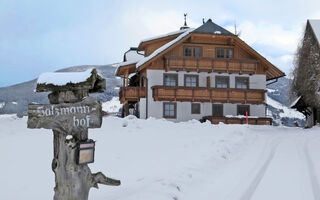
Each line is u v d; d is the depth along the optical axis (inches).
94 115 129.1
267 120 1011.9
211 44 1081.4
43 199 196.2
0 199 193.6
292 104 1199.6
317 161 342.3
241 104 1074.1
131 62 1125.7
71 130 126.8
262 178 265.4
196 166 292.7
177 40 1029.2
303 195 217.0
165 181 226.4
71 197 124.4
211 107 1047.0
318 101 1032.8
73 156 126.0
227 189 229.8
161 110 1016.2
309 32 1127.6
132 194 198.4
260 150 434.9
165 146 418.9
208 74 1068.5
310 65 1079.6
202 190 225.1
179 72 1048.2
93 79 126.4
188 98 1004.6
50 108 126.4
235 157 376.2
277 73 1153.4
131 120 666.2
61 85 125.8
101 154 349.7
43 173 260.4
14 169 268.8
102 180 136.9
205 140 473.1
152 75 1029.2
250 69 1075.3
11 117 586.9
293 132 771.4
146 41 1141.1
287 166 317.7
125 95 1018.7
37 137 429.7
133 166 295.7
